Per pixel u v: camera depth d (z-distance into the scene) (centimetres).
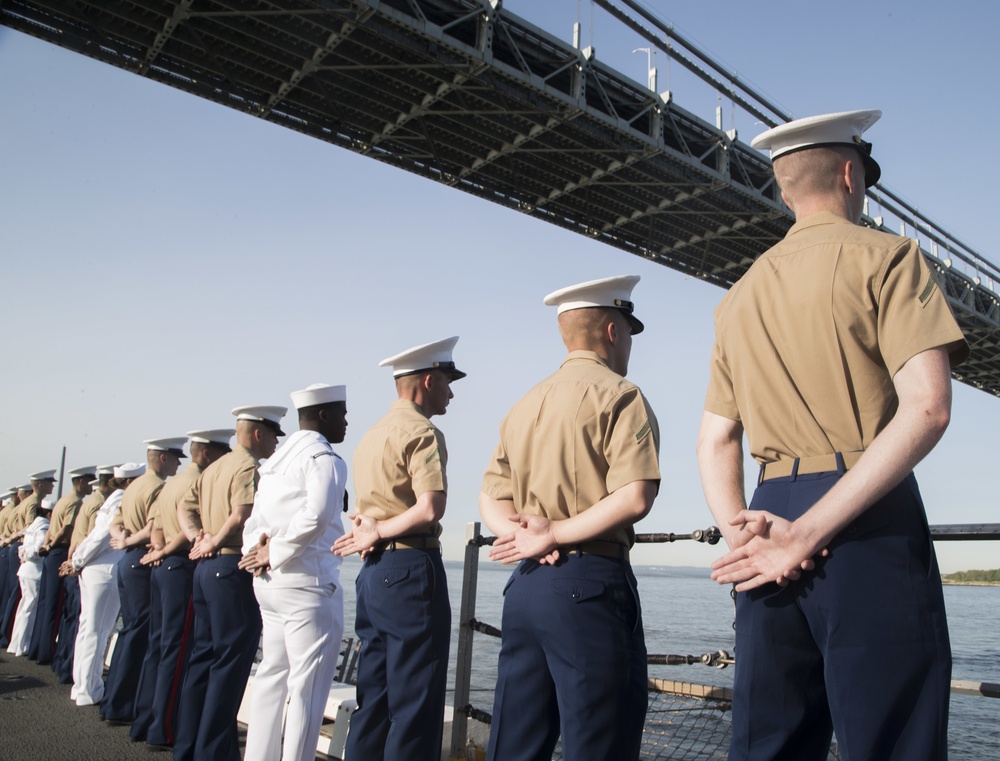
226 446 564
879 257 172
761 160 3291
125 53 2373
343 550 375
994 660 2444
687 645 2606
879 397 171
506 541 250
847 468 171
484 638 2381
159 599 543
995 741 1261
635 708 237
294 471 399
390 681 355
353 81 2584
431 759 350
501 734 249
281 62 2431
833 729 178
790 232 195
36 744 514
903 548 163
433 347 396
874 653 159
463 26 2417
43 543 893
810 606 168
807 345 177
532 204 3353
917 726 155
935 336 161
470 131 2869
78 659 660
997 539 244
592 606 237
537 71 2642
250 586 459
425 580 359
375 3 2153
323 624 393
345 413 439
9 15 2178
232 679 446
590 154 2981
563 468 247
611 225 3544
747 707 178
